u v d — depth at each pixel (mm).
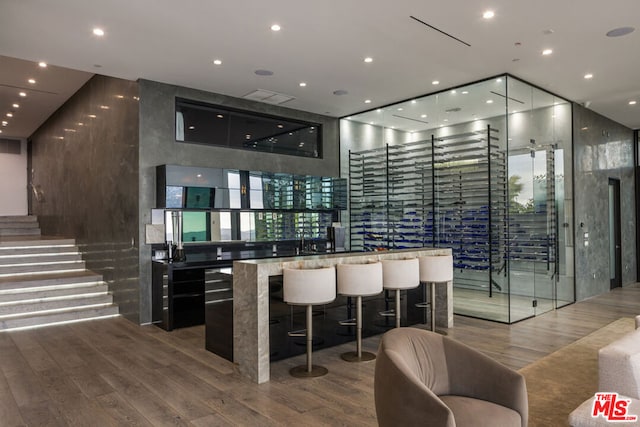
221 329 4637
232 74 5922
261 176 7051
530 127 6465
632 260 9906
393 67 5664
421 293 6027
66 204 9141
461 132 6535
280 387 3777
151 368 4281
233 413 3268
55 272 7648
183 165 6336
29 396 3617
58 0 3850
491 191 6176
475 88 6348
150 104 6160
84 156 8016
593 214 8227
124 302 6480
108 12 4090
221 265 6172
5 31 4500
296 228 7934
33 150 12188
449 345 2584
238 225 7188
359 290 4387
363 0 3891
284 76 6023
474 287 6371
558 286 7113
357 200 8273
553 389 3574
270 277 4426
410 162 7281
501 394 2354
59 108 9508
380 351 2367
